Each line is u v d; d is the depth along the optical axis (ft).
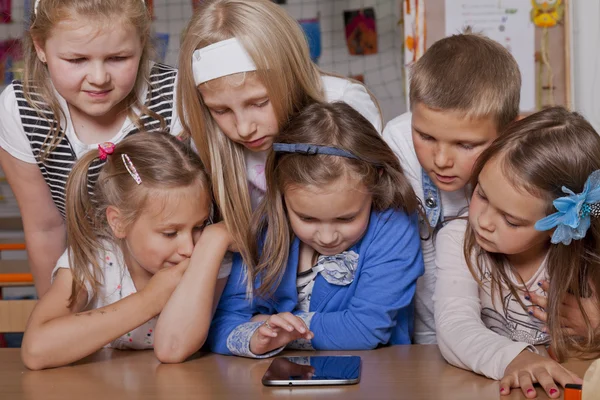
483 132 4.34
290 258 4.59
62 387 3.67
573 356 4.03
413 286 4.54
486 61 4.45
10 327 4.70
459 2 7.88
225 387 3.57
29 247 5.75
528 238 3.90
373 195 4.37
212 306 4.40
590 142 3.87
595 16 7.97
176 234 4.40
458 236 4.47
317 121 4.25
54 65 4.61
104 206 4.53
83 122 5.21
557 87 7.90
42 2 4.58
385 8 13.92
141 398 3.42
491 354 3.66
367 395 3.37
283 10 4.70
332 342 4.40
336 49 14.12
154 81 5.25
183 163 4.40
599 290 4.17
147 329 4.71
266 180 4.43
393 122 5.48
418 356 4.13
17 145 5.32
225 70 4.40
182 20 13.71
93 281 4.59
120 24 4.51
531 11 7.87
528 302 4.39
